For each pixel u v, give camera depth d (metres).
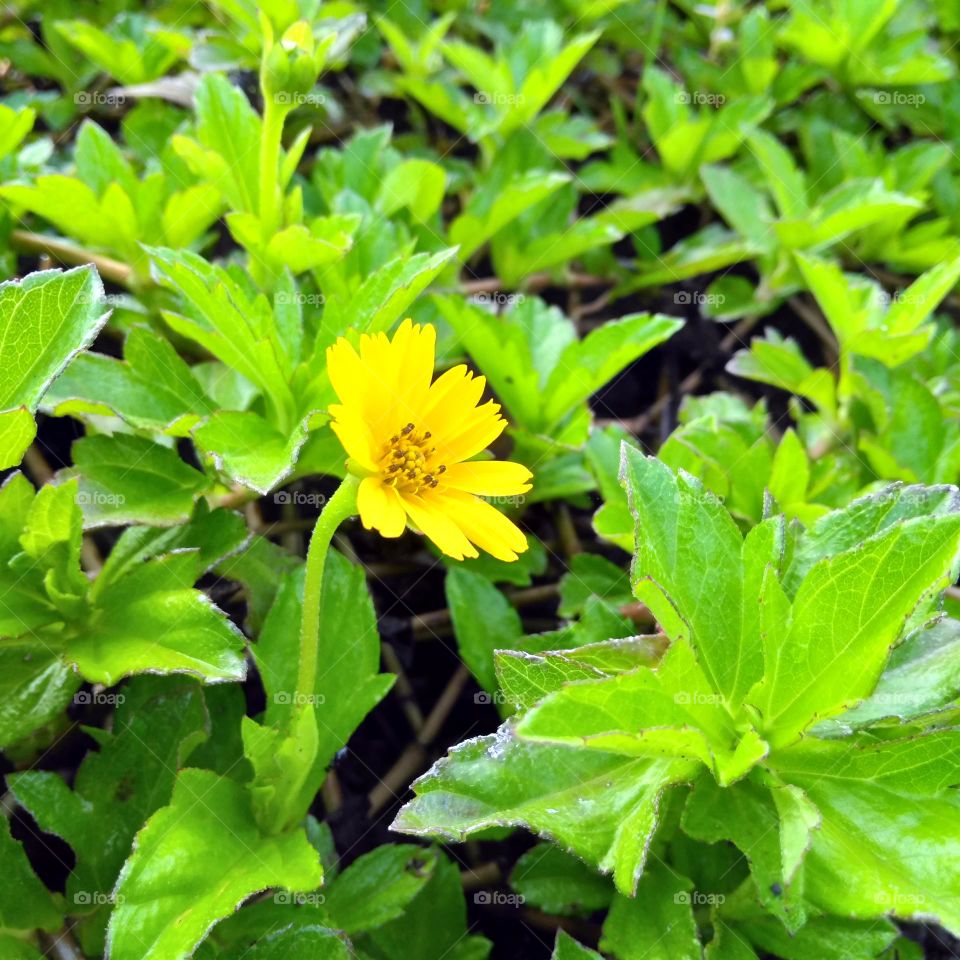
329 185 0.24
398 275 0.17
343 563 0.17
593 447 0.21
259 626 0.19
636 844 0.14
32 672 0.16
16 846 0.16
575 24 0.32
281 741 0.16
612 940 0.16
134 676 0.17
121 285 0.23
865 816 0.14
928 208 0.31
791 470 0.20
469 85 0.32
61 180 0.20
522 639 0.18
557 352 0.22
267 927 0.16
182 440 0.22
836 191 0.27
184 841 0.14
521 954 0.19
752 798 0.15
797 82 0.31
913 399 0.22
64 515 0.16
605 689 0.13
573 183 0.27
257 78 0.26
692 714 0.14
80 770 0.16
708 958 0.16
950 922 0.13
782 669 0.14
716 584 0.15
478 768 0.15
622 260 0.30
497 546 0.15
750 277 0.30
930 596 0.13
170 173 0.23
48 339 0.14
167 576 0.17
